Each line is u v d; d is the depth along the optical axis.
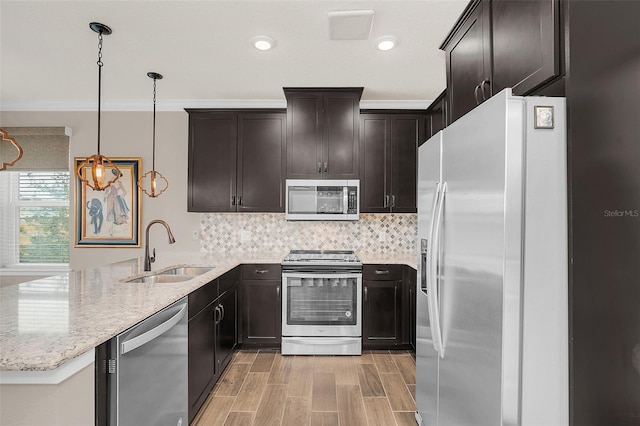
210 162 3.75
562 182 1.17
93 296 1.83
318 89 3.50
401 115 3.76
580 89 1.15
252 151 3.74
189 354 2.11
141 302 1.71
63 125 3.96
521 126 1.17
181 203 4.00
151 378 1.64
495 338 1.21
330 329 3.46
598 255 1.15
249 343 3.53
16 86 3.46
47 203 4.08
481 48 1.71
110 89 3.54
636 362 1.15
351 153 3.62
